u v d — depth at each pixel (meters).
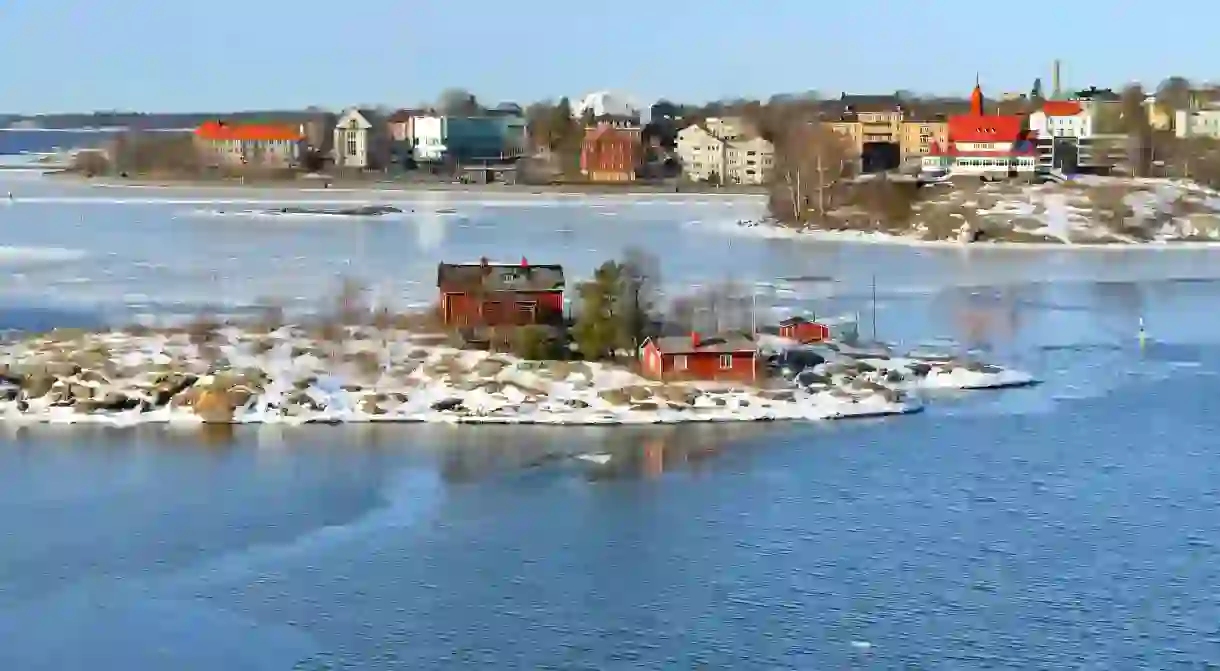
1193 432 92.69
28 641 61.75
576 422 94.62
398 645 61.22
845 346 116.88
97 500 79.31
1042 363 115.44
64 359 106.12
